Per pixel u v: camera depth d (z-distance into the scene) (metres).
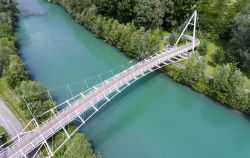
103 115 84.00
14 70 85.31
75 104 76.19
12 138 66.50
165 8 130.00
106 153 71.38
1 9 138.38
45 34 131.62
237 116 86.44
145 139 77.19
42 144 65.25
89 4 136.88
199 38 125.25
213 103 90.94
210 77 96.19
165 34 132.38
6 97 84.31
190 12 133.88
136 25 129.00
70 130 69.94
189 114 88.06
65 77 99.81
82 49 119.50
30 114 74.31
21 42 122.94
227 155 74.94
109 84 84.38
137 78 91.12
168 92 95.75
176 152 74.25
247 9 107.50
